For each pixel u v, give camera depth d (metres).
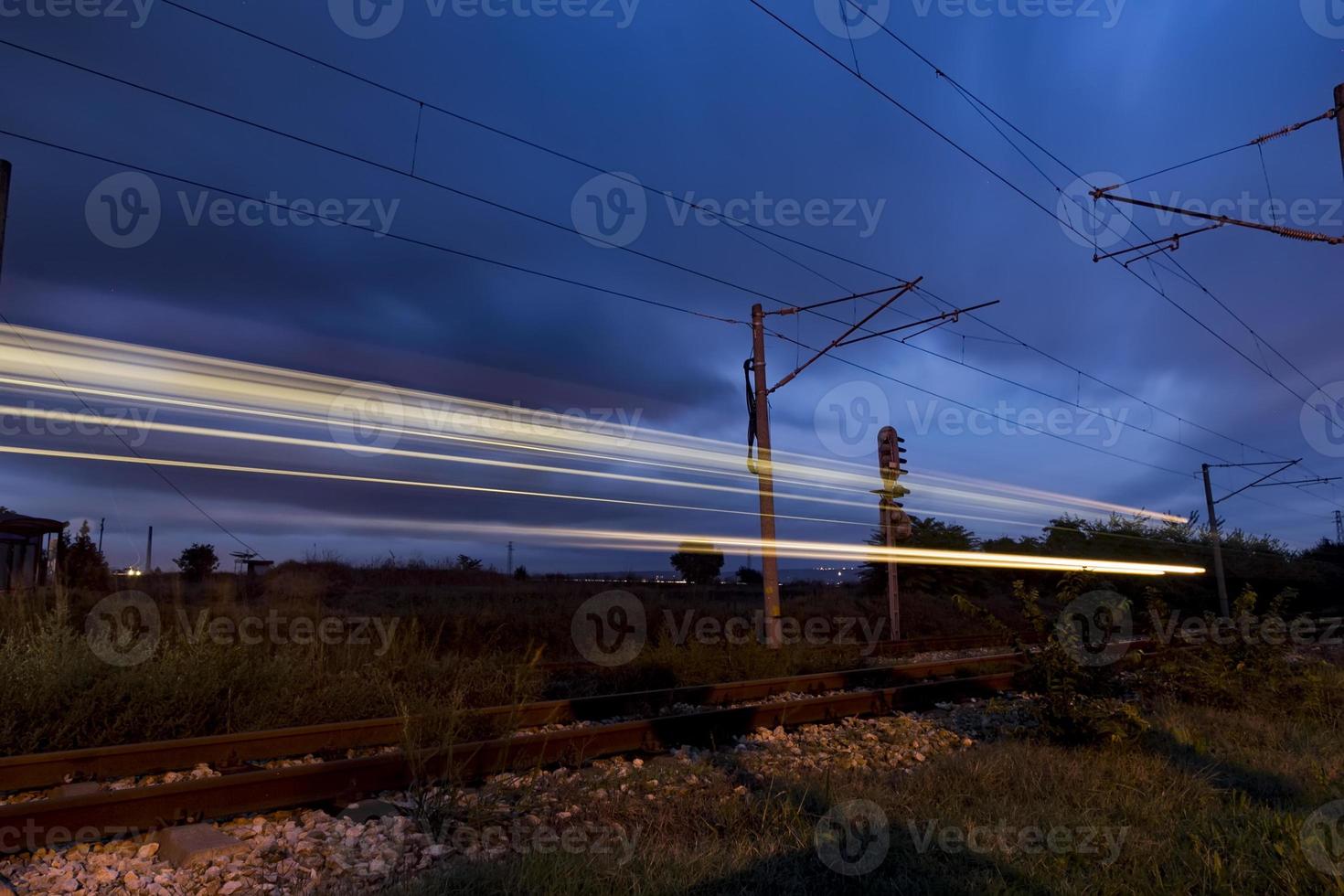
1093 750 8.73
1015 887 5.36
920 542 35.12
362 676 10.77
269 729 8.77
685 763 8.30
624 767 8.07
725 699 12.90
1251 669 11.78
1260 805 7.03
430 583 29.84
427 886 4.98
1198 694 11.75
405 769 7.32
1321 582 48.00
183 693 8.72
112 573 23.86
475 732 8.95
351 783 7.06
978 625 29.39
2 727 7.60
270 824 6.32
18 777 6.99
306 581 22.83
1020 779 7.55
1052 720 9.14
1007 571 36.88
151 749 7.60
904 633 26.81
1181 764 8.23
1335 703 11.63
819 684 14.46
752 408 19.95
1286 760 8.76
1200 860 5.77
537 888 5.03
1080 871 5.62
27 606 10.79
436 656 12.95
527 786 7.02
